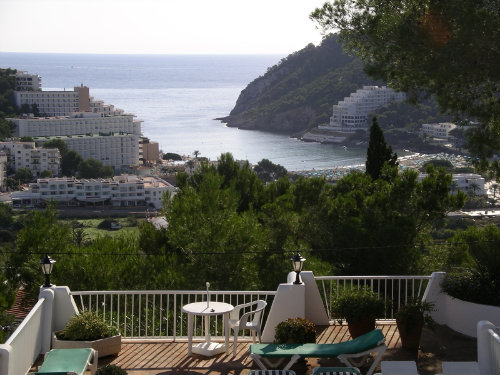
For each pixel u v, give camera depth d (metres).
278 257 16.98
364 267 16.05
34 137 197.75
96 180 142.50
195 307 8.72
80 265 14.31
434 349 8.82
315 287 9.48
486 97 10.07
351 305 8.86
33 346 8.20
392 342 9.05
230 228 16.61
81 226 85.94
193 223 16.81
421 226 17.12
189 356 8.62
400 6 10.46
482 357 7.12
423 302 8.98
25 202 136.12
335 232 16.64
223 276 16.14
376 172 22.16
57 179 138.62
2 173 155.50
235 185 20.86
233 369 8.19
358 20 10.59
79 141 192.00
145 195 139.38
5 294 13.73
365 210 16.88
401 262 15.78
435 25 9.46
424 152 193.62
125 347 8.98
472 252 10.11
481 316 9.18
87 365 7.41
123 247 15.51
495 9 9.55
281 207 18.59
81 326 8.52
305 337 8.20
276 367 8.00
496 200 100.06
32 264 15.28
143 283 14.55
